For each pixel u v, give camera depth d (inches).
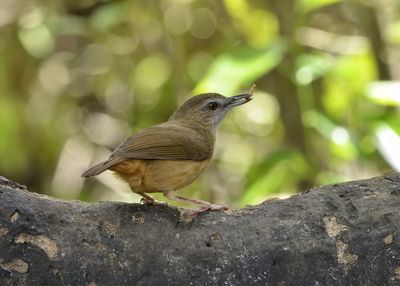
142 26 596.7
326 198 323.9
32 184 671.8
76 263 303.4
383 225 312.5
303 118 499.8
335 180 484.7
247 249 310.5
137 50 617.3
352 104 516.4
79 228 309.1
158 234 313.7
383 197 321.7
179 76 585.0
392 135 443.5
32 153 642.8
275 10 520.7
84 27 595.2
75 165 635.5
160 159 333.1
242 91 615.5
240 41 569.6
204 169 356.2
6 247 300.0
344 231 312.7
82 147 642.8
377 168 537.6
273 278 307.7
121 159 320.5
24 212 304.3
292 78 490.3
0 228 300.5
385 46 563.5
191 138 345.7
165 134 340.5
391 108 529.3
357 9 562.6
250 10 535.8
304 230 314.3
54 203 314.3
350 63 506.0
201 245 311.7
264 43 475.2
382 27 564.1
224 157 622.5
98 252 306.2
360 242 310.3
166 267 307.1
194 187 589.9
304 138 543.5
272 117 614.9
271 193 478.3
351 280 308.2
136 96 635.5
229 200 593.3
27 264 300.5
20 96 634.2
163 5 572.1
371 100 475.5
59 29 583.8
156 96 625.0
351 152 476.4
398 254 308.7
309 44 553.9
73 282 301.9
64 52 648.4
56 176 631.2
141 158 325.7
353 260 309.1
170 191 341.1
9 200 305.3
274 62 436.1
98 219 313.7
